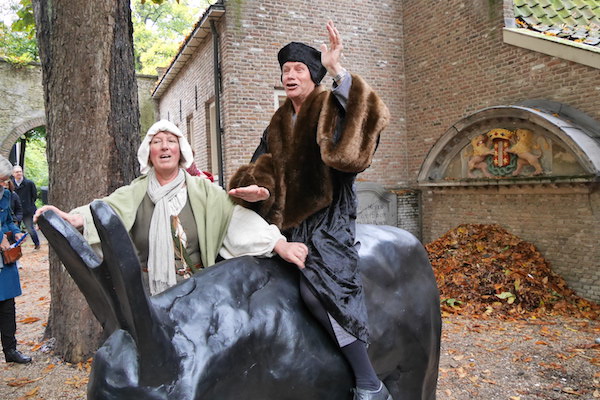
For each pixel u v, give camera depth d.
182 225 1.89
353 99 1.79
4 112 14.35
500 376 4.12
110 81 4.00
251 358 1.54
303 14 9.31
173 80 13.88
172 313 1.47
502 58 7.95
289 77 1.97
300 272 1.79
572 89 6.82
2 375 4.00
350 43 9.74
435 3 9.32
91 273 1.27
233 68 8.84
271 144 1.98
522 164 7.34
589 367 4.26
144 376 1.26
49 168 4.12
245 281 1.69
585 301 6.42
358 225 2.32
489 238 7.77
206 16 8.98
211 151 10.44
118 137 4.05
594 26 7.74
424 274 2.39
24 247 12.58
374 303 2.03
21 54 15.79
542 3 8.38
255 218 1.88
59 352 4.32
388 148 10.12
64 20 3.93
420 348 2.25
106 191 3.99
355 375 1.76
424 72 9.69
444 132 9.01
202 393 1.35
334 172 1.91
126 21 4.14
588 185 6.42
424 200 9.78
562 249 6.90
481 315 5.96
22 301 6.74
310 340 1.71
